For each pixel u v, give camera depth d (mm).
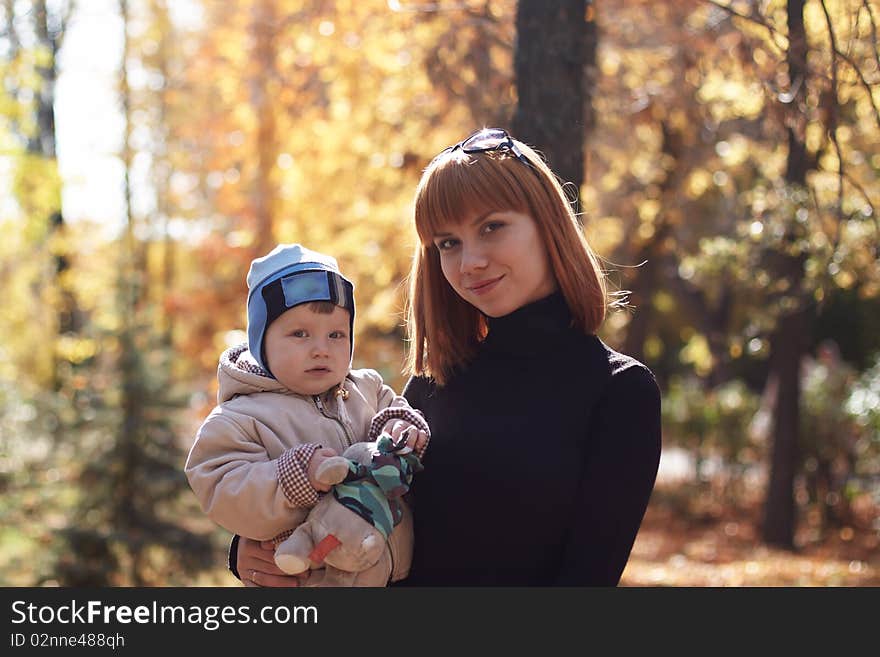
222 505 2438
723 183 9406
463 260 2445
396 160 7676
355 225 9102
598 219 10344
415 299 2754
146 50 16062
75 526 8531
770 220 7254
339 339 2641
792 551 11203
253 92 10734
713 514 13602
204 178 14758
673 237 11469
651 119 8383
